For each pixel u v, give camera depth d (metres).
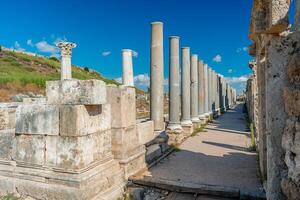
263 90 8.00
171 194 7.30
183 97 18.16
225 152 12.42
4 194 6.82
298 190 4.18
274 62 5.51
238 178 8.43
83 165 6.48
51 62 67.88
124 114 8.18
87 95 6.59
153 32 13.67
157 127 13.34
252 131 16.42
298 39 5.30
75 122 6.35
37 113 6.79
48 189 6.34
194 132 18.92
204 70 26.50
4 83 34.00
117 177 7.57
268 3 5.64
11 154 7.16
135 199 7.39
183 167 9.78
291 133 4.46
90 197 6.35
